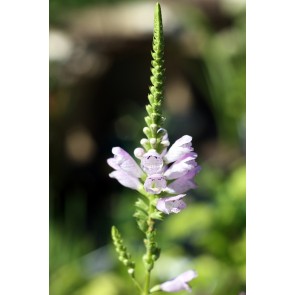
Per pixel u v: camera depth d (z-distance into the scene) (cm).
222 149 104
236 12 109
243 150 100
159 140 46
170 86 120
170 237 82
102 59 118
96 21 119
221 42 109
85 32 118
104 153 115
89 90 117
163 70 46
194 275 49
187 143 47
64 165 111
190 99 120
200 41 115
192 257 81
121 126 118
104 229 100
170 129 115
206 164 100
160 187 46
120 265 79
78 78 115
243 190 77
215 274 74
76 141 114
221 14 116
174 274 78
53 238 91
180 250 80
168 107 120
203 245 78
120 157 48
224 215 77
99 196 110
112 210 104
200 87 116
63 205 106
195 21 116
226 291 73
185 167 46
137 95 120
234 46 107
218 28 115
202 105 120
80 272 85
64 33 117
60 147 112
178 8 119
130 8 122
